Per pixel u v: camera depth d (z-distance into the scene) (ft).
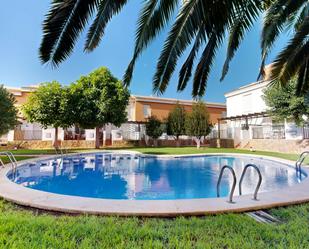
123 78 12.09
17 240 7.22
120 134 76.28
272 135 57.11
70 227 8.42
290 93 42.11
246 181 25.40
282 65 15.58
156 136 73.46
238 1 9.22
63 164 38.04
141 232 8.05
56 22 8.50
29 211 11.03
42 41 8.65
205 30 10.19
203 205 11.10
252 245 7.05
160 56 11.21
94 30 10.30
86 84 62.90
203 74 13.47
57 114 55.26
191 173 31.63
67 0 8.35
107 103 60.29
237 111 74.64
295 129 51.55
